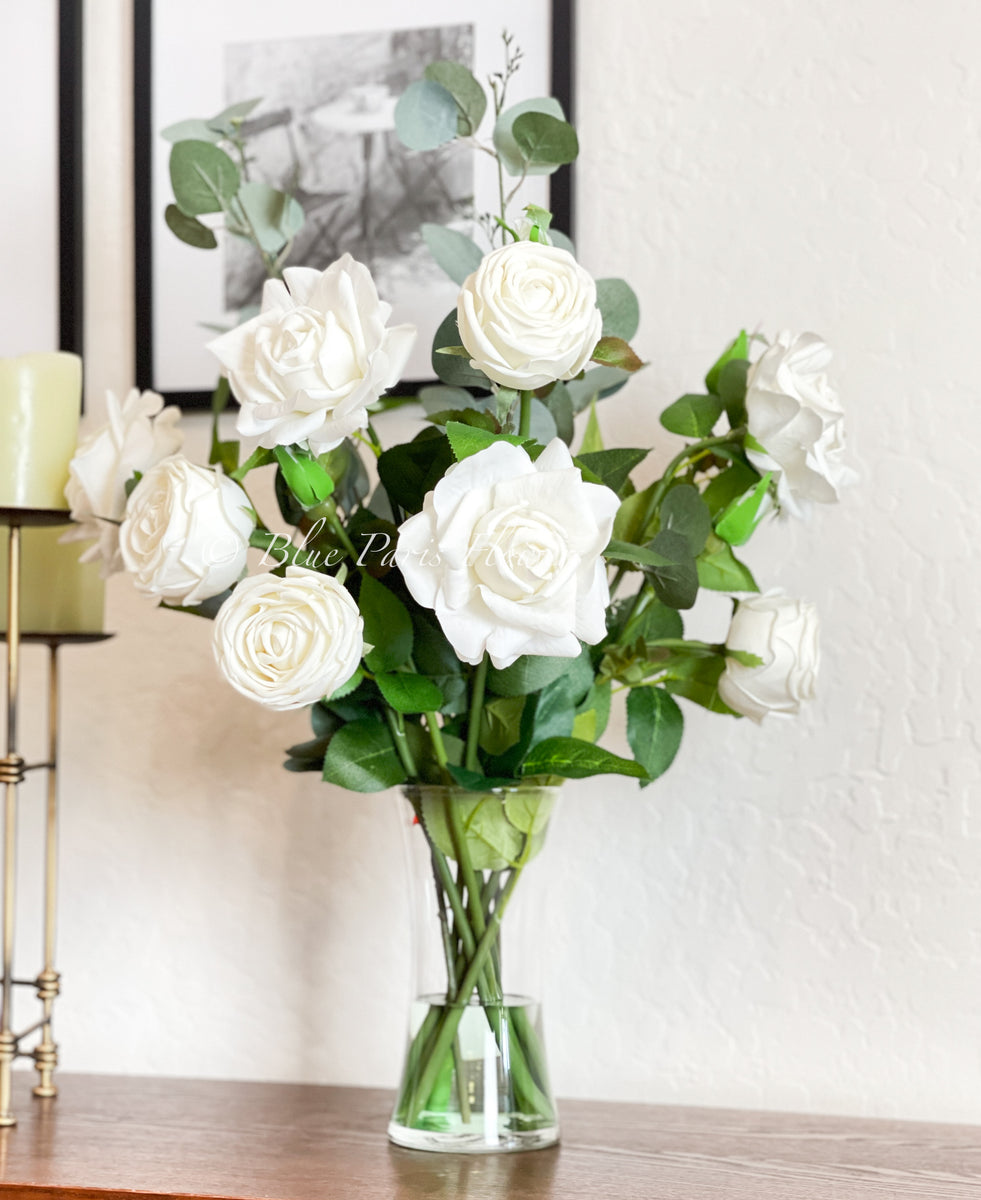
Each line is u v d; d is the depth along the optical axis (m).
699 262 0.89
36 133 0.98
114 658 0.97
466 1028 0.72
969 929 0.84
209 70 0.96
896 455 0.86
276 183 0.94
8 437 0.79
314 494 0.65
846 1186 0.67
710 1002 0.87
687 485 0.71
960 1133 0.79
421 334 0.92
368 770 0.69
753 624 0.70
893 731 0.86
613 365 0.67
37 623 0.85
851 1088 0.85
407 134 0.75
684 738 0.88
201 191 0.79
